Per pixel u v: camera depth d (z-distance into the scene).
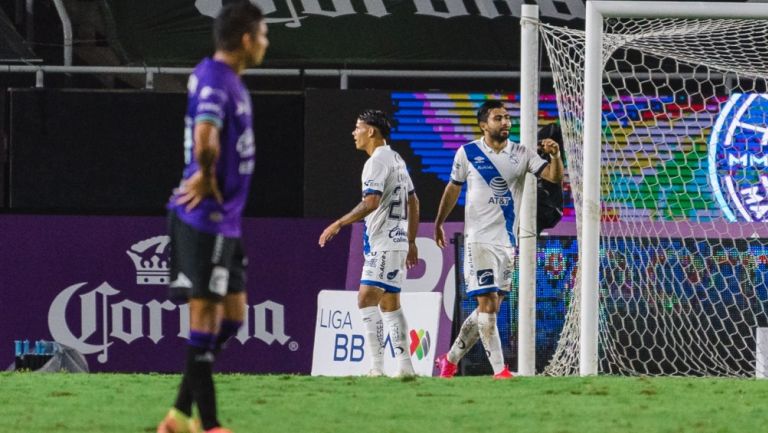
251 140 15.38
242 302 16.16
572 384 24.48
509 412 19.62
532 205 31.92
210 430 15.17
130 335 43.34
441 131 44.50
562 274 36.34
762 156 41.62
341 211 44.66
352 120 44.56
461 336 30.44
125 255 43.53
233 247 15.23
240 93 15.16
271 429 17.42
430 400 21.34
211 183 14.72
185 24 45.28
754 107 41.50
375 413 19.39
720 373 36.47
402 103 44.50
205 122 14.55
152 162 45.44
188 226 14.96
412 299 35.91
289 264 43.50
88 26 49.09
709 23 35.41
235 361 42.97
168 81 52.03
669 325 36.56
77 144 45.28
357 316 36.91
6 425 17.80
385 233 30.72
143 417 18.77
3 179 45.22
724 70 38.84
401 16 45.72
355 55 45.62
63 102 45.16
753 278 36.59
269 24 45.56
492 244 29.16
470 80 49.66
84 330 43.28
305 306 43.34
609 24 39.44
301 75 45.44
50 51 49.06
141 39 45.09
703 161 42.78
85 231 43.53
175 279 15.16
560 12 45.31
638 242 36.84
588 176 30.81
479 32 45.75
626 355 36.59
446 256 42.00
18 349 40.03
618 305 36.62
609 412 19.72
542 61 44.81
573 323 32.91
